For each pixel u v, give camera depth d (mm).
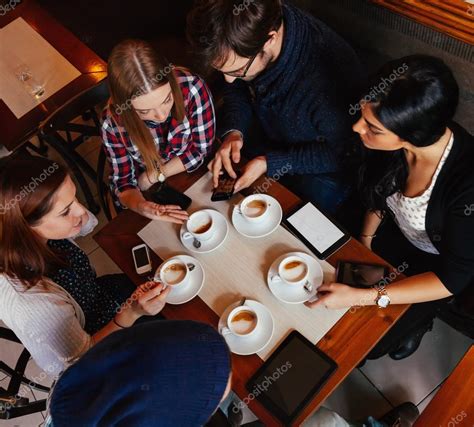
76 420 833
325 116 1585
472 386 1266
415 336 1835
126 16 2445
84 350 1342
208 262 1456
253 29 1267
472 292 1495
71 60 2105
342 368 1241
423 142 1170
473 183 1223
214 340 890
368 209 1634
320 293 1327
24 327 1282
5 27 2283
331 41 1537
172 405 836
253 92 1743
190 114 1722
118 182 1766
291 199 1537
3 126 1948
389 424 1817
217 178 1627
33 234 1278
